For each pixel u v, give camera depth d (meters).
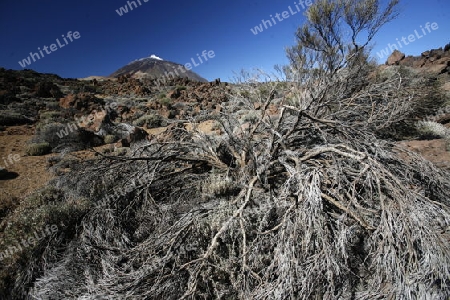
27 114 14.87
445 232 3.26
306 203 3.03
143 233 4.34
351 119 6.52
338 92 7.50
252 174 4.71
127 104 19.70
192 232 3.71
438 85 9.11
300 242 3.06
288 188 3.43
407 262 2.92
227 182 4.66
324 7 10.12
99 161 5.72
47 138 9.87
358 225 3.29
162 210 4.57
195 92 24.05
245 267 3.05
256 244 3.26
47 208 4.38
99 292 3.08
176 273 3.14
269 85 6.79
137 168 5.77
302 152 4.59
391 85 7.10
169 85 32.38
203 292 3.23
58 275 3.45
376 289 2.85
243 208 3.64
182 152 5.90
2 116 12.99
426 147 6.56
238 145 5.48
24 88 21.44
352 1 10.18
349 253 3.17
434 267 2.61
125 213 4.66
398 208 3.25
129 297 3.02
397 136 7.33
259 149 5.64
